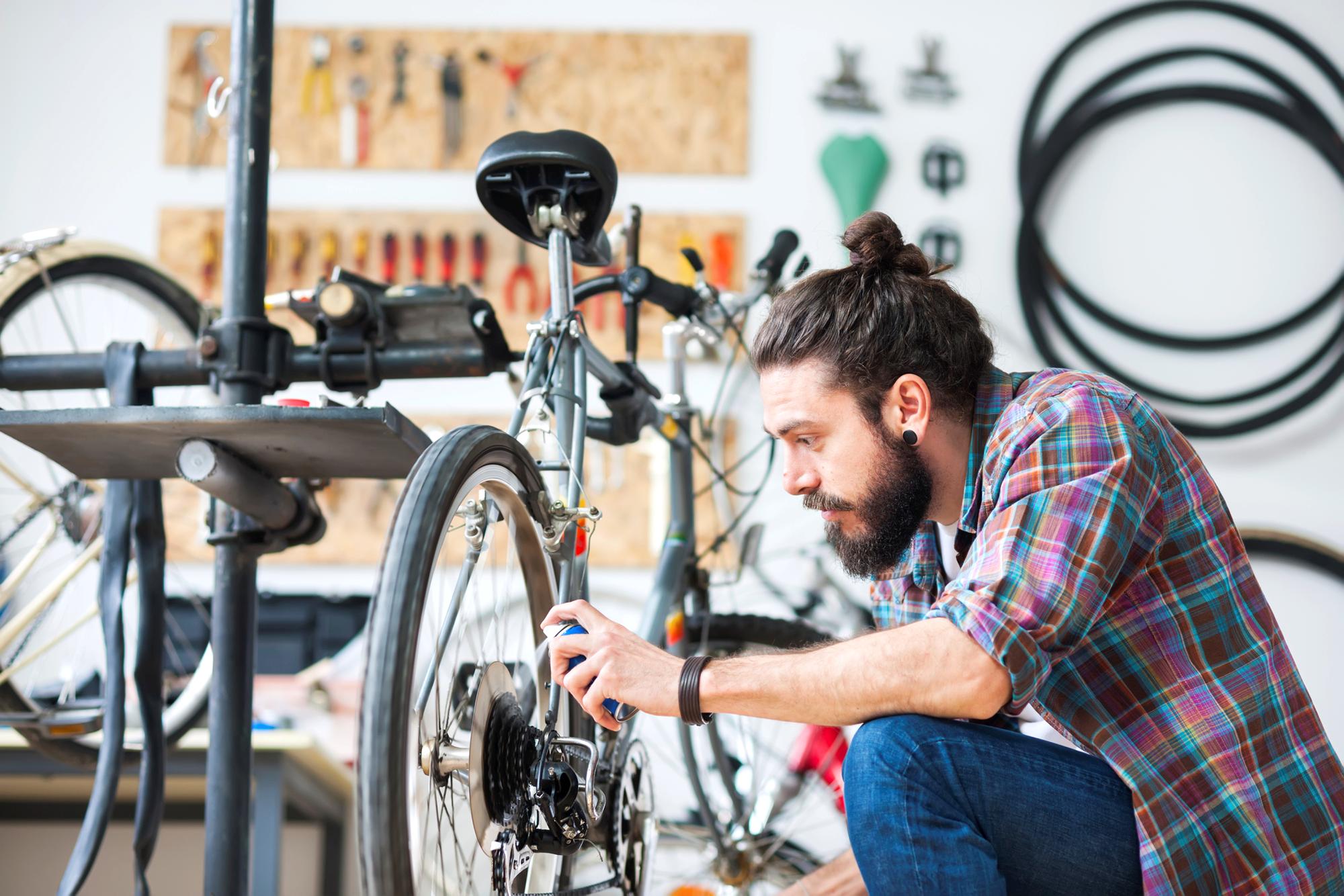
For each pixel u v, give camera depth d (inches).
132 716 100.0
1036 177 146.1
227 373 70.2
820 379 53.8
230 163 72.6
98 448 61.2
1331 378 142.4
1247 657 50.7
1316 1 153.5
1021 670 45.8
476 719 49.5
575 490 61.4
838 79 148.8
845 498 54.3
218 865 67.4
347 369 72.3
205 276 145.3
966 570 49.5
